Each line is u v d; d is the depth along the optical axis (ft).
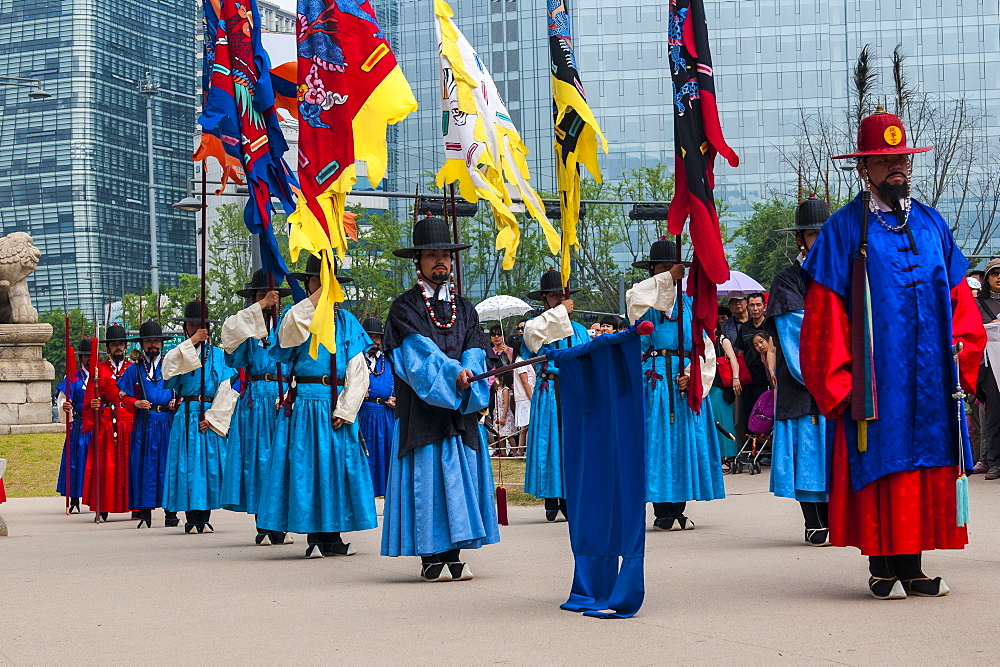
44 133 454.40
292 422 33.22
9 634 20.97
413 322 26.81
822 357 22.33
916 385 21.98
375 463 49.62
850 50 240.73
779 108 239.71
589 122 29.32
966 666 15.99
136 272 463.01
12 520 52.01
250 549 35.99
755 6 240.73
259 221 31.63
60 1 454.40
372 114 30.53
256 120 31.68
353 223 35.65
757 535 33.91
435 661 17.39
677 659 16.90
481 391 26.76
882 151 22.29
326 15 30.60
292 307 32.48
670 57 25.76
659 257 37.35
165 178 471.21
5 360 88.94
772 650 17.34
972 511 36.47
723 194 239.09
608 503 21.54
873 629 18.78
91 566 31.78
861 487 21.84
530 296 43.68
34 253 91.20
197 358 42.65
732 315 57.67
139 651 18.94
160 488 48.93
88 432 52.95
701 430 36.86
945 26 239.50
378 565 30.50
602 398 21.45
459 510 26.55
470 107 32.50
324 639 19.57
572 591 22.20
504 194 32.83
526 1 231.71
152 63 477.36
